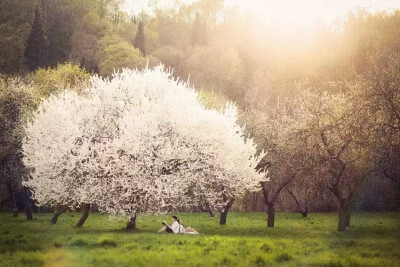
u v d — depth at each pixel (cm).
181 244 1975
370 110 2972
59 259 1520
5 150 4203
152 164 2714
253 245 1962
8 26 10769
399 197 4006
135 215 2845
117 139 2719
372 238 2395
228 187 3216
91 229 2819
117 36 12494
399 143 2820
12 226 2930
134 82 3238
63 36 12888
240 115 4541
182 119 2923
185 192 2966
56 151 2820
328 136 3138
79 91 5709
